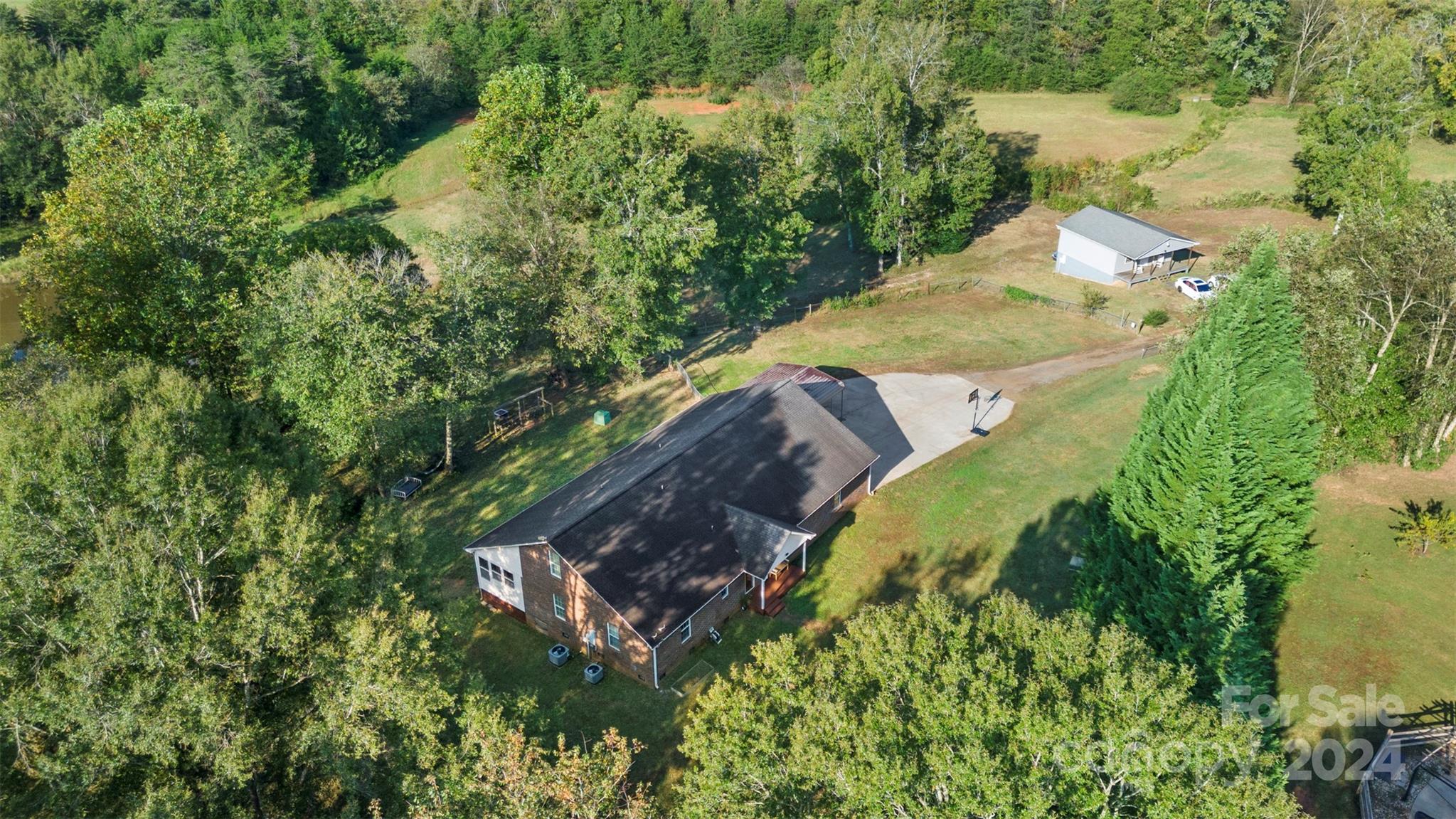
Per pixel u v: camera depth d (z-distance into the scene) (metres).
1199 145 105.94
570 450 53.19
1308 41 120.25
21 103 96.75
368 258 57.56
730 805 20.64
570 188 58.28
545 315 58.84
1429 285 41.00
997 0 134.00
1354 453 44.59
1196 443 30.03
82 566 25.28
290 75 105.62
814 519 43.84
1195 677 23.92
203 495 27.33
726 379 61.91
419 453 49.31
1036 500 46.34
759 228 63.56
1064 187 97.94
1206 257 79.44
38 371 40.81
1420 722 31.44
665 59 128.88
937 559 42.66
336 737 24.59
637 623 34.50
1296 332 33.94
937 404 56.97
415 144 116.94
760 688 23.45
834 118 78.56
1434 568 38.62
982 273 80.06
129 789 24.98
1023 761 18.88
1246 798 18.42
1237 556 29.55
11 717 23.61
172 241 50.75
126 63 116.75
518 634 39.50
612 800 24.20
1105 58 127.69
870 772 18.98
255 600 24.50
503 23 128.88
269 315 44.19
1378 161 74.81
